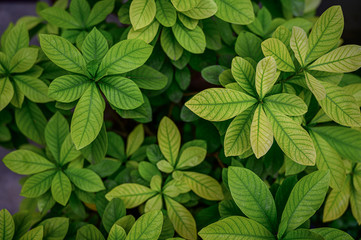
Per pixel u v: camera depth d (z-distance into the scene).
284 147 0.56
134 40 0.58
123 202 0.62
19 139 0.75
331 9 0.56
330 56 0.58
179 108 0.76
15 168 0.64
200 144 0.66
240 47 0.63
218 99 0.56
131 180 0.67
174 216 0.64
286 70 0.58
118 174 0.68
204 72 0.62
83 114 0.58
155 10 0.59
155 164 0.66
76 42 0.66
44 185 0.64
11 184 1.33
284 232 0.55
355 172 0.64
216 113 0.57
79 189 0.66
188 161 0.65
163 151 0.65
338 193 0.64
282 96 0.57
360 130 0.61
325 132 0.61
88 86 0.59
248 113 0.58
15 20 1.43
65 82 0.58
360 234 0.74
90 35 0.58
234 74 0.57
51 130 0.65
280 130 0.56
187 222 0.63
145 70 0.64
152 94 0.67
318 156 0.60
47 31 0.77
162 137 0.65
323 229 0.56
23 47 0.65
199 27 0.62
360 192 0.63
